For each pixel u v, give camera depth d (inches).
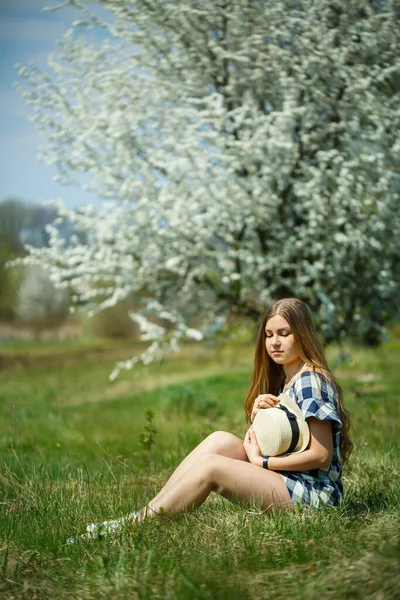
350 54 369.4
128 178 417.1
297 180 396.2
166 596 120.4
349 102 380.2
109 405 472.7
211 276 437.1
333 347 529.7
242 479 155.3
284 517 149.5
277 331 163.8
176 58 384.2
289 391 162.9
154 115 406.3
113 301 440.8
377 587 114.0
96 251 448.5
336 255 393.1
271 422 157.3
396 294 414.6
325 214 389.4
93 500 190.5
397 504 166.4
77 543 153.3
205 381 584.1
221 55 363.3
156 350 457.7
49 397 518.9
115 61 408.2
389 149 375.6
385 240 405.4
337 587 116.3
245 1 354.6
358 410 366.0
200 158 390.3
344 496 177.5
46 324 1584.6
